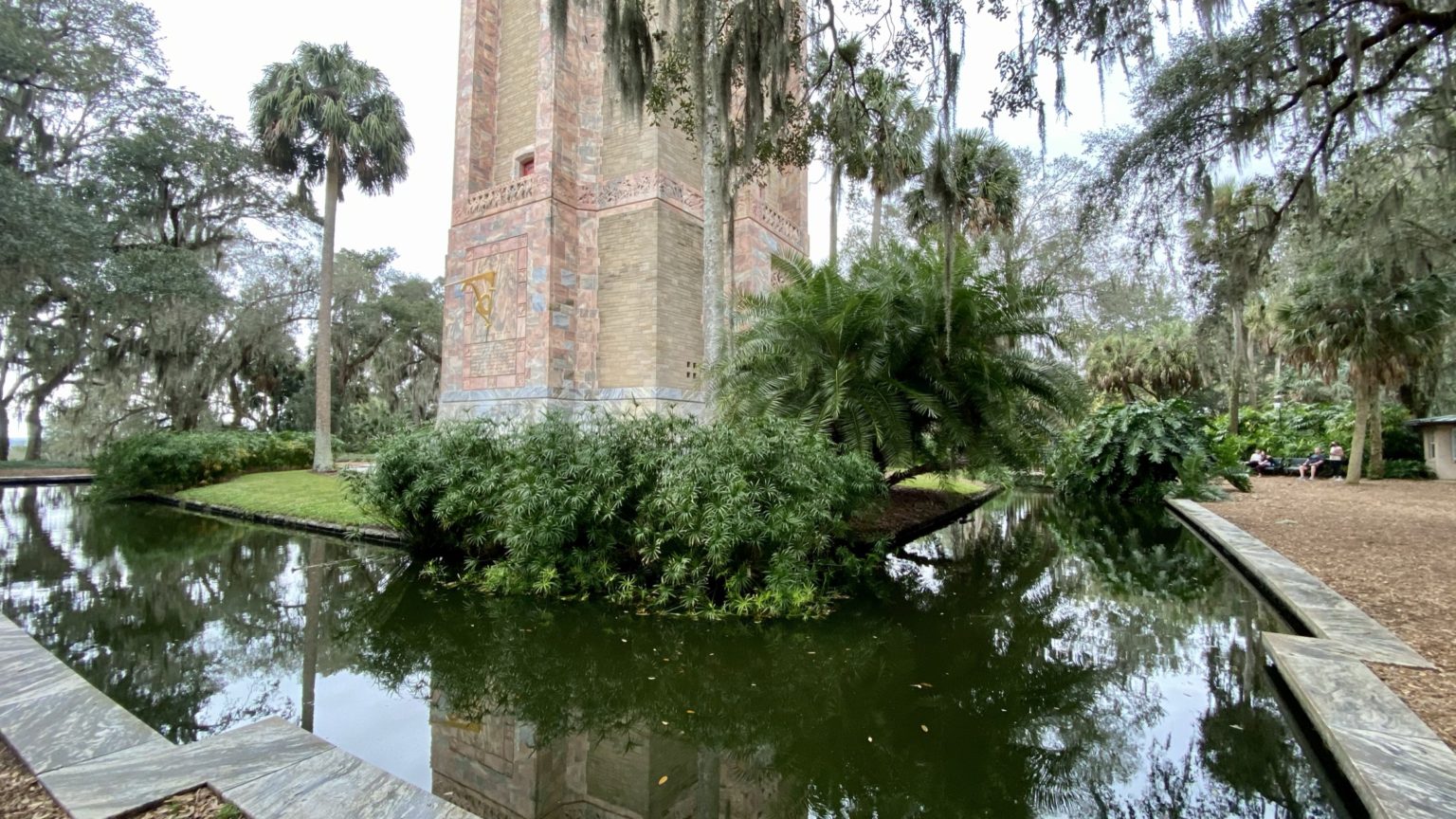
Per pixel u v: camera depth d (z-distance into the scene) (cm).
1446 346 1622
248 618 541
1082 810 269
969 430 812
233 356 2139
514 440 659
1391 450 1788
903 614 557
